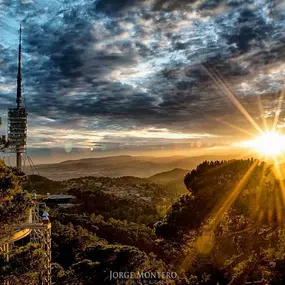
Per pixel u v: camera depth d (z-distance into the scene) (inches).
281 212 551.8
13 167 517.7
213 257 730.2
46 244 740.0
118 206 3526.1
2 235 468.1
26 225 727.7
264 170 652.7
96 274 877.2
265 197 570.3
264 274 545.0
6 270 450.6
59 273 923.4
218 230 709.9
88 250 952.3
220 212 698.8
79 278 891.4
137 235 2193.7
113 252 905.5
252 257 596.4
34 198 852.6
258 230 587.8
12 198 453.4
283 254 510.9
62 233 1690.5
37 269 490.0
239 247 650.8
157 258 1289.4
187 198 842.2
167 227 840.3
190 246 816.9
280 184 560.7
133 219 3142.2
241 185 659.4
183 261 872.3
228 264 678.5
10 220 448.1
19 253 481.1
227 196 678.5
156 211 3417.8
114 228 2271.2
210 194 736.3
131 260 899.4
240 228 628.4
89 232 2069.4
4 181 444.5
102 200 3619.6
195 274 767.1
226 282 679.1
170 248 1105.4
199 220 754.2
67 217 2439.7
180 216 802.8
